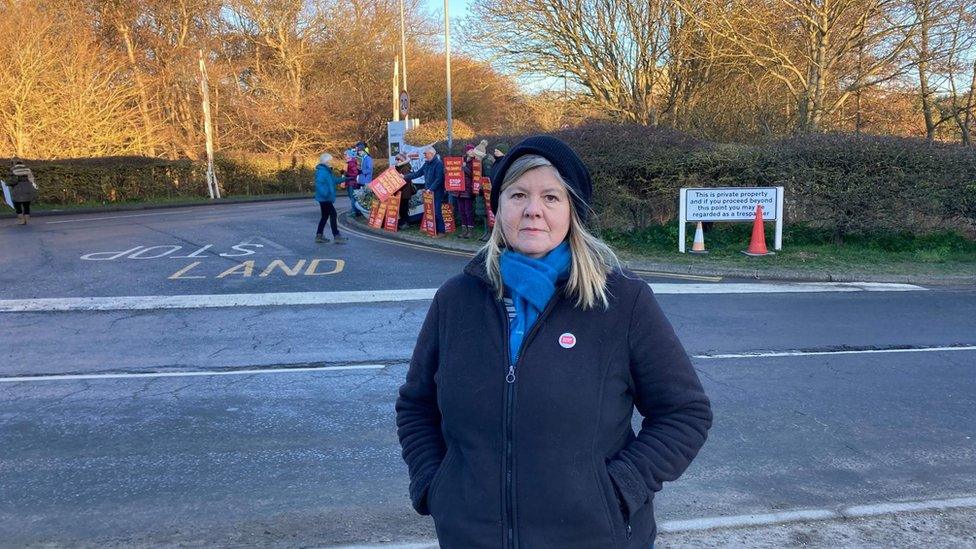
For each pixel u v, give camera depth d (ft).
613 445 5.49
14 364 20.40
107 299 28.78
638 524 5.54
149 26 103.35
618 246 42.39
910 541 10.59
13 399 17.47
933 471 13.48
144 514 11.78
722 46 63.16
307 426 15.76
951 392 18.07
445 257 39.40
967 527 11.02
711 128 66.64
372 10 128.06
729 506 12.04
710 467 13.64
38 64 76.13
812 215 42.42
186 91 106.93
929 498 12.36
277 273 34.50
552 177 5.63
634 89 68.85
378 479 13.12
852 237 42.37
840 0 56.44
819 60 58.49
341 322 25.27
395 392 18.03
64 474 13.32
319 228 44.57
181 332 23.97
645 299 5.62
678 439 5.53
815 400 17.44
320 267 36.11
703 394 5.72
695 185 41.98
